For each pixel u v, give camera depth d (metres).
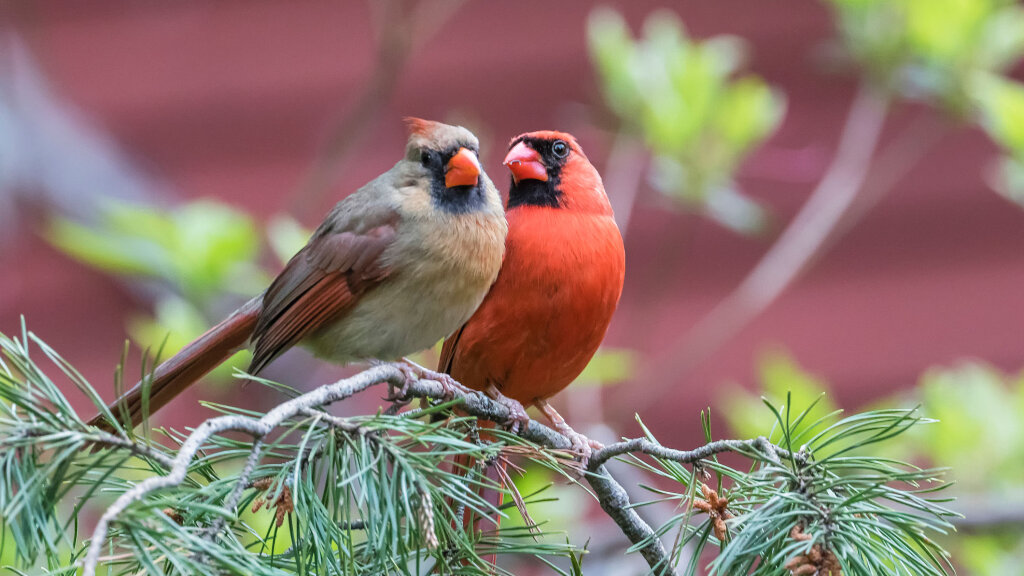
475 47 12.39
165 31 12.59
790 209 12.06
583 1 12.33
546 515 8.05
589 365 8.95
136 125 12.60
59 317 12.38
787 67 12.17
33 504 3.58
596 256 6.76
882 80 10.29
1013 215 11.98
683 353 10.48
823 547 3.90
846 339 12.04
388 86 9.80
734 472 4.29
